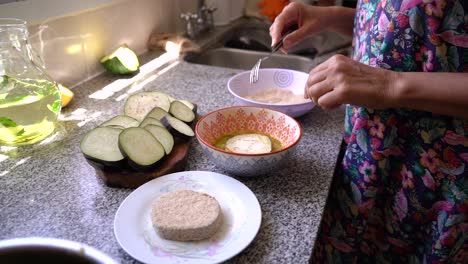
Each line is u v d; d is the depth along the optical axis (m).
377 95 0.54
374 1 0.62
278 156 0.59
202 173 0.61
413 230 0.69
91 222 0.52
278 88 0.99
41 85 0.72
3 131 0.66
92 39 1.04
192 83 1.05
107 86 1.01
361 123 0.65
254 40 1.62
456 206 0.62
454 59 0.55
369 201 0.69
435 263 0.67
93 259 0.38
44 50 0.89
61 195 0.58
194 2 1.58
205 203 0.52
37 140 0.73
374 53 0.61
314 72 0.60
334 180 0.73
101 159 0.58
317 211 0.56
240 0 1.86
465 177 0.61
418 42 0.57
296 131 0.67
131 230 0.49
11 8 0.79
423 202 0.65
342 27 0.89
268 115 0.73
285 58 1.45
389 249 0.74
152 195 0.56
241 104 0.84
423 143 0.62
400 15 0.56
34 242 0.40
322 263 0.80
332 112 0.90
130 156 0.58
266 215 0.55
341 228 0.75
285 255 0.47
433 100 0.53
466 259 0.68
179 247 0.47
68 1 0.93
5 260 0.39
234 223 0.52
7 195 0.57
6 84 0.69
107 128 0.65
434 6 0.53
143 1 1.26
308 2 1.74
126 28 1.19
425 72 0.56
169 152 0.64
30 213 0.53
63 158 0.67
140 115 0.77
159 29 1.41
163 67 1.18
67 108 0.87
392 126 0.63
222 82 1.07
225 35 1.65
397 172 0.67
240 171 0.60
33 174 0.63
